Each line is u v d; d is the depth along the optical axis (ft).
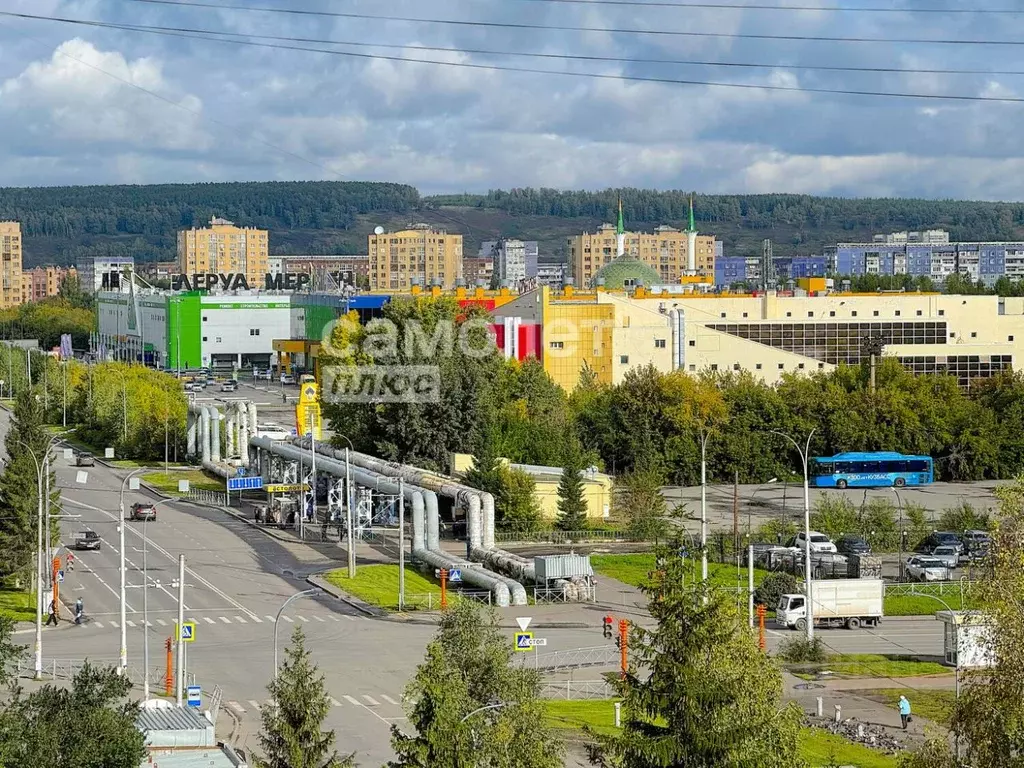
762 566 465.47
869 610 395.34
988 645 200.23
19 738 190.80
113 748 195.93
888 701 310.65
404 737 196.85
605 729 276.00
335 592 427.74
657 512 538.88
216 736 271.49
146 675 288.30
